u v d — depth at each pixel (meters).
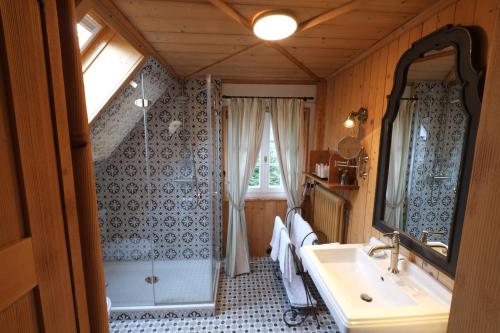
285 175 2.79
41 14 0.49
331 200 2.22
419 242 1.28
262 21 1.23
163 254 2.86
